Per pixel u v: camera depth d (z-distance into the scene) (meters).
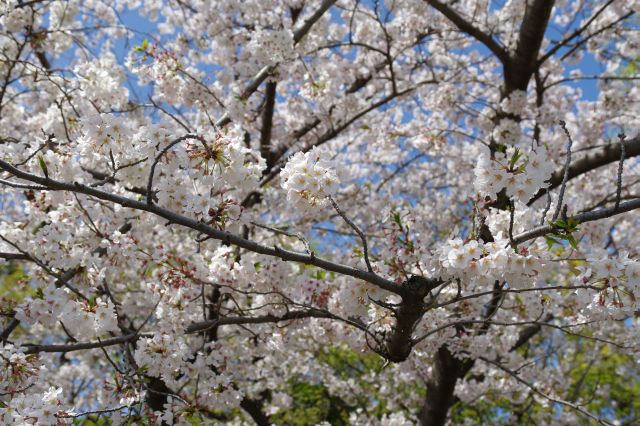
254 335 4.02
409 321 2.72
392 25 7.27
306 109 7.12
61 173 3.32
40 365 3.08
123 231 4.35
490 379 6.87
